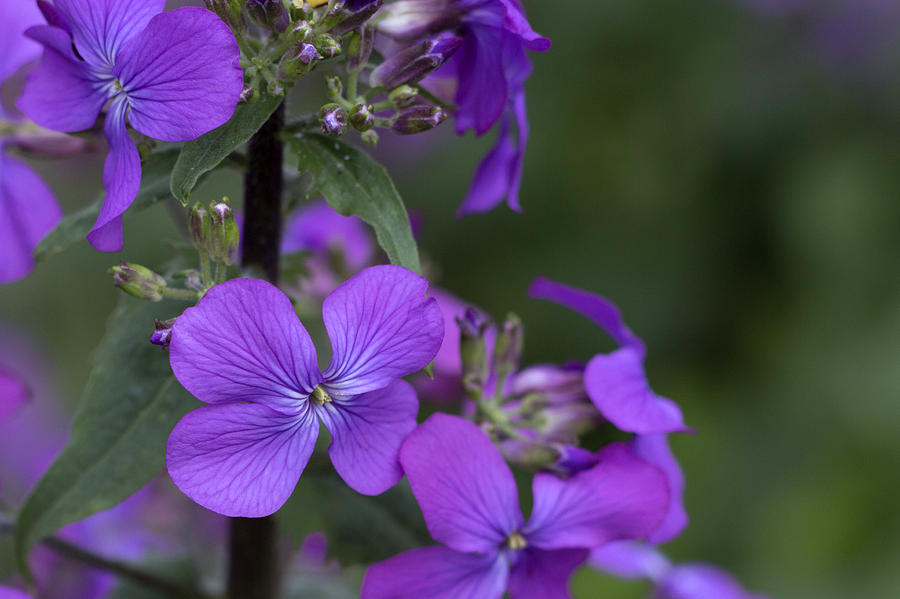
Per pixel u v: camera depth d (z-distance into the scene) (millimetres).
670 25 550
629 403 254
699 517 509
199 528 333
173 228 529
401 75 244
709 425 522
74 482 243
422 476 234
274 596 267
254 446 228
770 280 543
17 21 259
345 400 232
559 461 249
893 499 510
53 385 519
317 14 241
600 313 264
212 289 225
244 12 241
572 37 549
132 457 243
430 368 233
